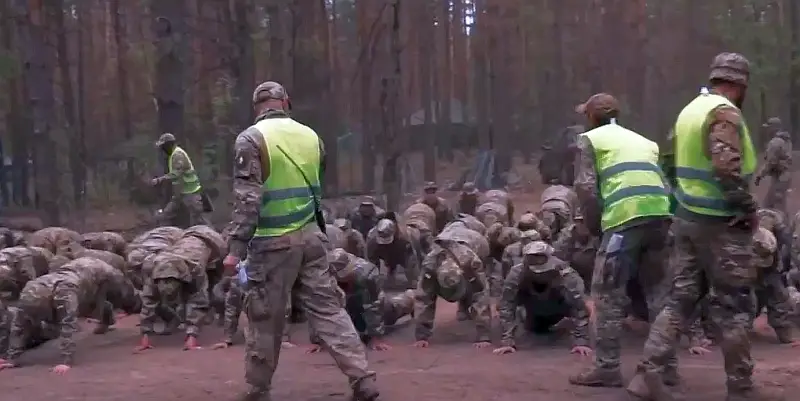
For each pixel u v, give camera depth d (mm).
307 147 6051
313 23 20234
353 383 5980
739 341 5652
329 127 20078
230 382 6969
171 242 10539
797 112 23531
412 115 27781
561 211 11562
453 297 8234
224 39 19766
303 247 5938
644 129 25750
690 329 7805
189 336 8695
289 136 5973
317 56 20250
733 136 5398
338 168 21531
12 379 7348
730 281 5551
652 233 6234
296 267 5938
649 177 6281
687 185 5664
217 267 9828
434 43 27797
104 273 9047
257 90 6266
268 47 20375
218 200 18312
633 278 6715
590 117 6777
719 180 5406
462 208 14195
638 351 7898
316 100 20016
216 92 19672
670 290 5992
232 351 8453
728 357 5730
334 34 22688
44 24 19547
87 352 8672
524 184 24688
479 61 28453
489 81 28422
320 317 6035
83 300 8547
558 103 27406
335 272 7902
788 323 8094
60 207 18594
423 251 11812
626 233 6223
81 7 22344
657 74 26094
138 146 20156
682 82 25641
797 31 24094
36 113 18844
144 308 8867
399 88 20938
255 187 5699
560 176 23938
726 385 6223
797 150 22594
